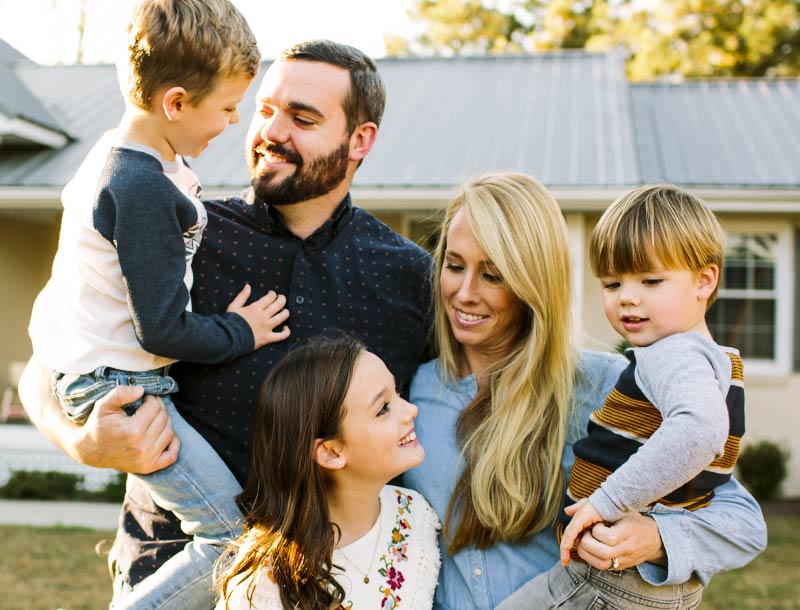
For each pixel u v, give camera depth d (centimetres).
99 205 202
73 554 704
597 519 184
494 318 227
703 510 203
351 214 252
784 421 980
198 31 202
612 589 199
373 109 240
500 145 984
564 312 225
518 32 2845
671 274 201
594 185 844
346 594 204
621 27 2561
